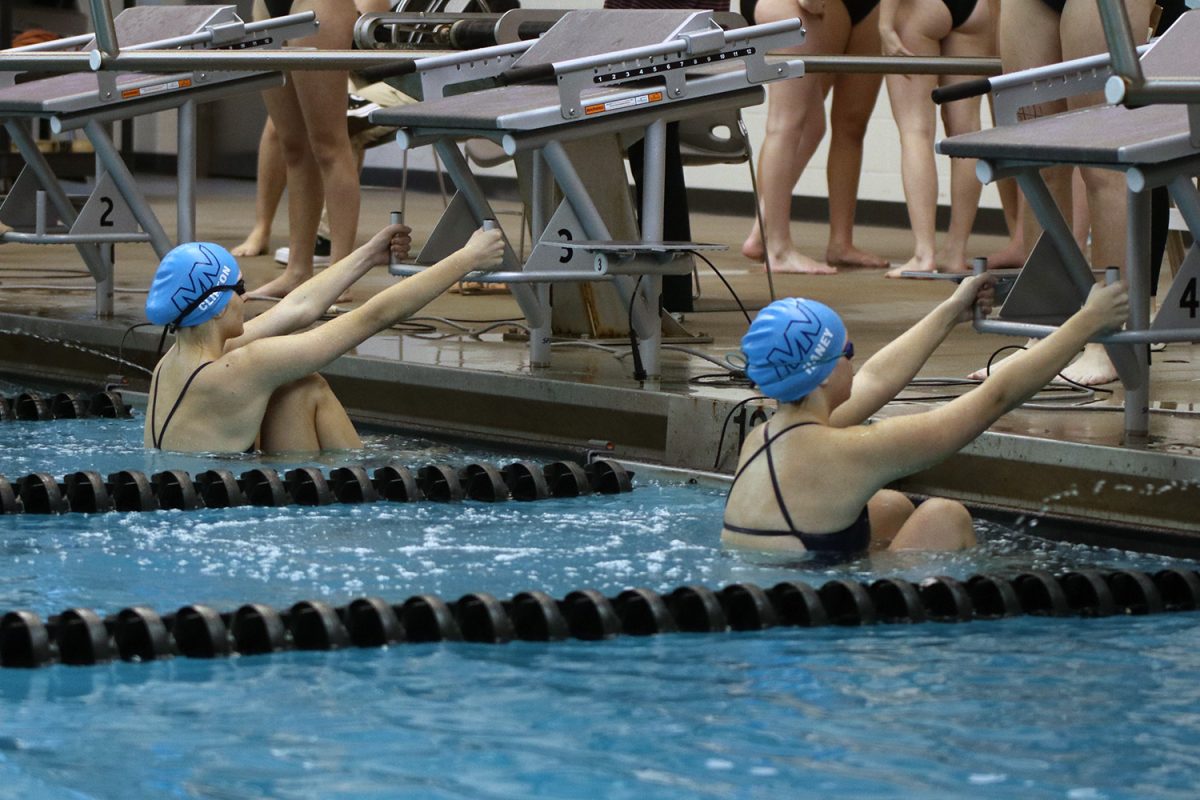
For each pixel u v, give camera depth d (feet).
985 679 34.73
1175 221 64.34
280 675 34.60
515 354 73.31
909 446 46.01
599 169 68.54
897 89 104.58
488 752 29.37
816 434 46.50
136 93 75.56
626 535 48.52
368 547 46.39
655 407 61.82
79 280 102.37
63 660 35.63
